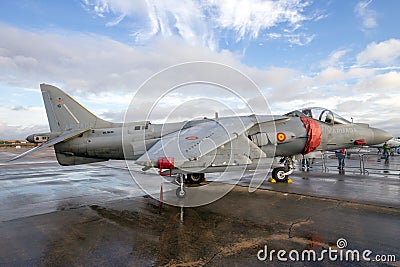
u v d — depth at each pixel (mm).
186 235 4535
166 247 4027
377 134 11023
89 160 10406
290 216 5617
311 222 5172
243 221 5305
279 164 10344
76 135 9828
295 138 9680
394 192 8109
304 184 9789
